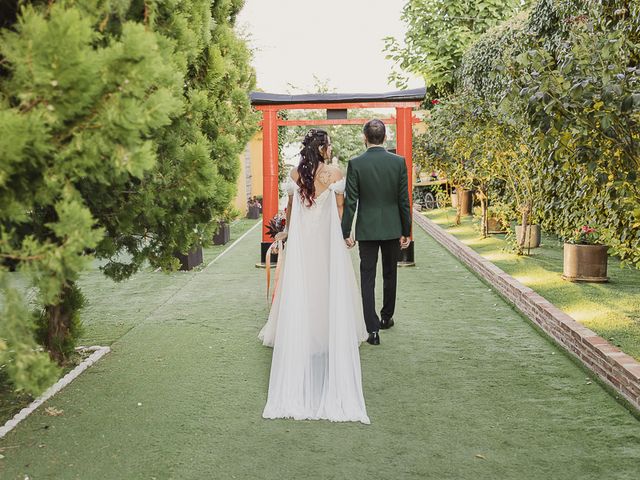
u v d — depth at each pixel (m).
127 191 3.55
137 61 2.24
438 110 13.62
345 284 3.92
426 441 3.36
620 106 3.91
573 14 7.55
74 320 4.66
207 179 3.58
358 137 29.80
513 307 6.39
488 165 9.67
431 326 5.73
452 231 12.19
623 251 6.03
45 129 2.08
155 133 3.46
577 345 4.69
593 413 3.66
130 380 4.38
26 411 3.79
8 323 2.23
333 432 3.50
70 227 2.19
